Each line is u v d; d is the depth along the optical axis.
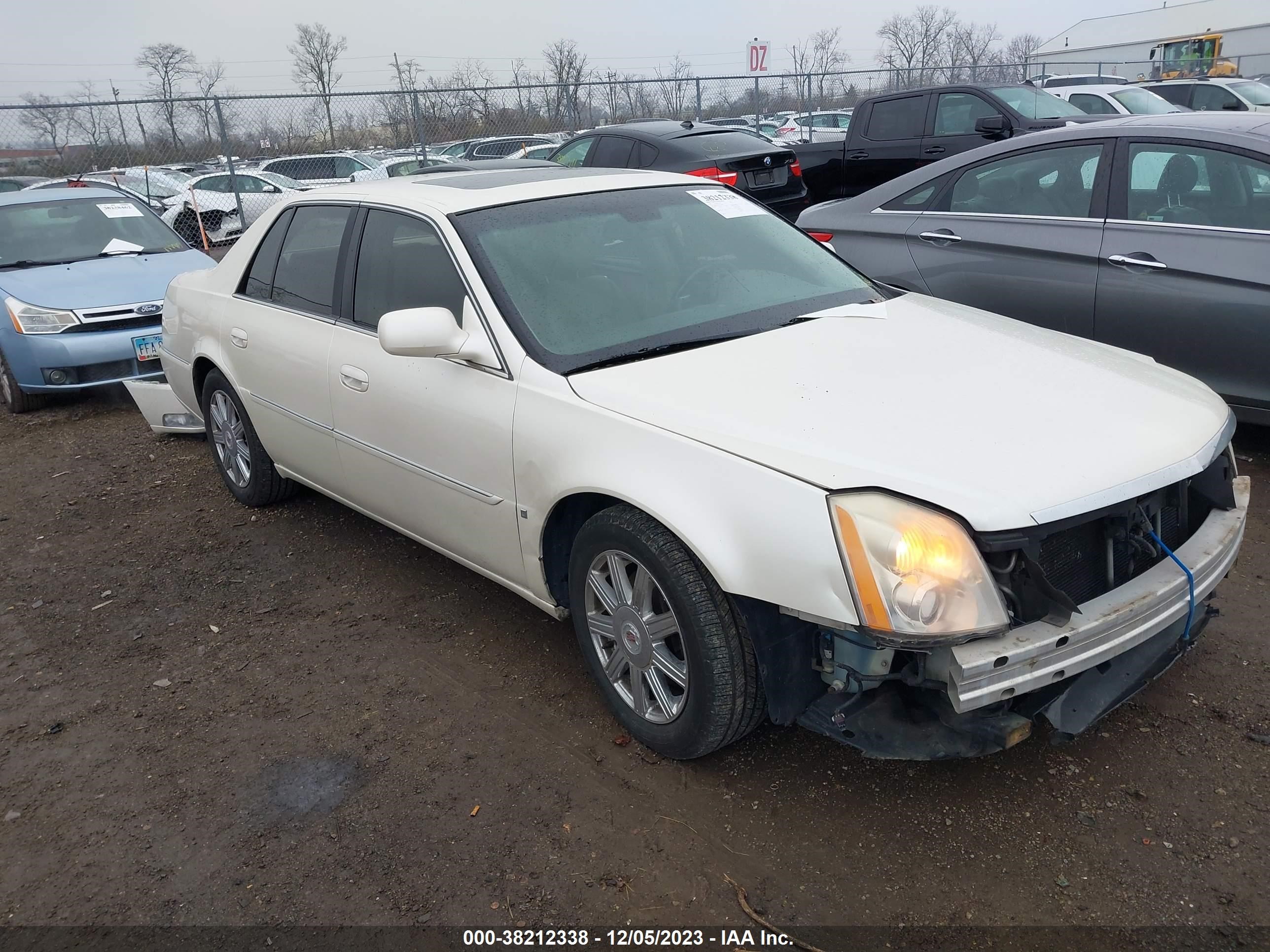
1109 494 2.32
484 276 3.21
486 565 3.41
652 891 2.43
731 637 2.53
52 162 14.64
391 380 3.49
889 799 2.69
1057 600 2.26
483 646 3.62
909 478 2.28
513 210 3.50
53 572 4.51
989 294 5.30
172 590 4.24
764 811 2.67
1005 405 2.64
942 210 5.55
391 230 3.66
